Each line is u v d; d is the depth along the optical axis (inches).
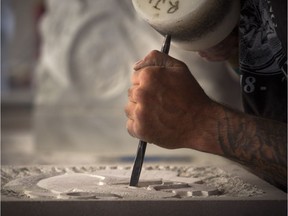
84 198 41.6
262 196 43.3
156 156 157.8
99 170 57.1
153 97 43.5
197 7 44.9
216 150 44.4
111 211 40.2
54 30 180.2
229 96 167.9
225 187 48.7
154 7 45.9
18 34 342.0
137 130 44.1
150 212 40.3
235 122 44.0
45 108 177.3
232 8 47.1
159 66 44.4
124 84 177.3
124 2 177.3
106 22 177.9
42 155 161.9
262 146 43.3
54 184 48.1
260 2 46.8
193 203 40.6
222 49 53.3
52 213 40.1
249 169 54.7
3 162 138.5
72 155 165.5
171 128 43.9
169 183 48.9
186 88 44.0
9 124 246.8
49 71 179.3
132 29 176.9
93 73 177.9
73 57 178.7
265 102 50.9
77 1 179.0
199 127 44.2
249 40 49.2
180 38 47.4
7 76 340.5
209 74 166.7
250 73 50.6
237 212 40.9
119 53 177.3
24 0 341.1
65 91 177.9
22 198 42.0
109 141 175.9
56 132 176.6
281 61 45.2
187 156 156.6
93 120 176.4
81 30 178.2
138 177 47.8
